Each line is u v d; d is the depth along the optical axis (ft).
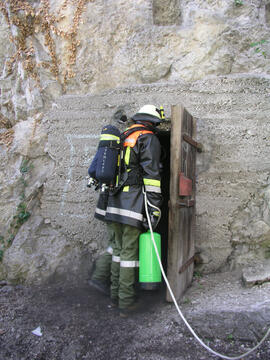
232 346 7.80
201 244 11.14
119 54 12.25
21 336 8.70
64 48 12.66
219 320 8.17
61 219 12.01
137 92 11.73
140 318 9.31
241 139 11.03
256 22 11.60
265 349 7.55
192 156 10.62
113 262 10.02
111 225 9.79
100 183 9.37
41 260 11.49
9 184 12.28
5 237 11.91
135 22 12.14
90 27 12.47
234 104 11.10
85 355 8.00
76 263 11.69
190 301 9.52
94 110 12.07
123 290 9.45
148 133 9.43
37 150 12.51
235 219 11.03
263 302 8.48
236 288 9.93
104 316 9.52
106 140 9.25
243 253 10.98
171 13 12.03
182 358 7.61
